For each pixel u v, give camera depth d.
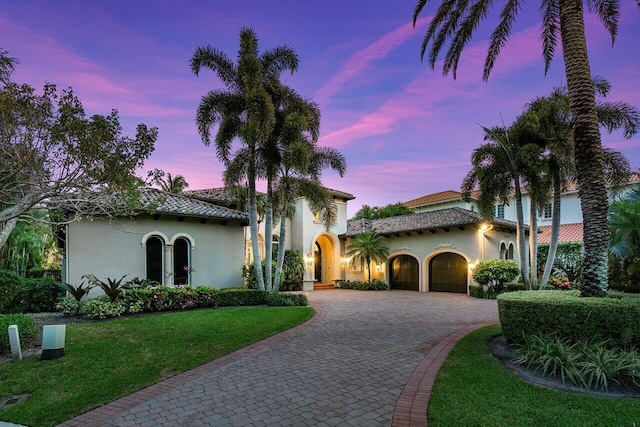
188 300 14.57
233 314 13.02
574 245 25.22
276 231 26.81
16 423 4.79
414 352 8.25
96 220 15.63
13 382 6.23
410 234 26.38
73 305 12.38
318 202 18.33
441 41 12.87
